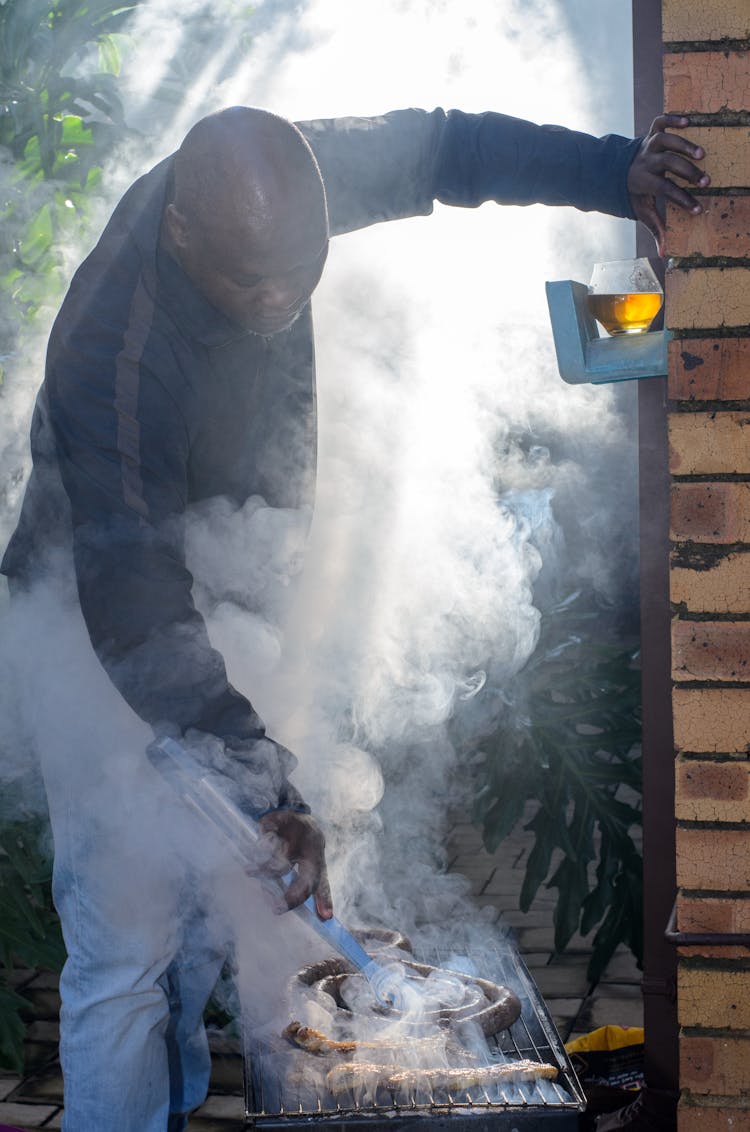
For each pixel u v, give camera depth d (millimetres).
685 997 1848
